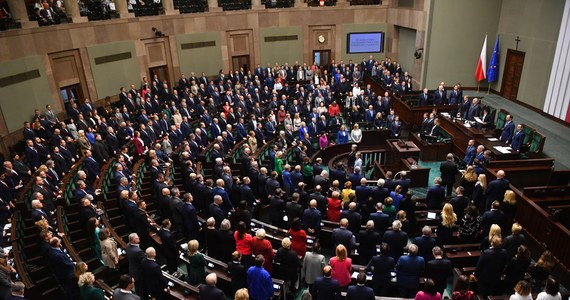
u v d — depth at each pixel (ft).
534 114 53.67
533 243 29.91
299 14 81.10
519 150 39.34
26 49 49.49
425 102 56.08
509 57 60.59
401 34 79.46
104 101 61.57
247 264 23.35
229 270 21.34
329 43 84.02
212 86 63.98
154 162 36.40
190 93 62.34
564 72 48.26
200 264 22.72
